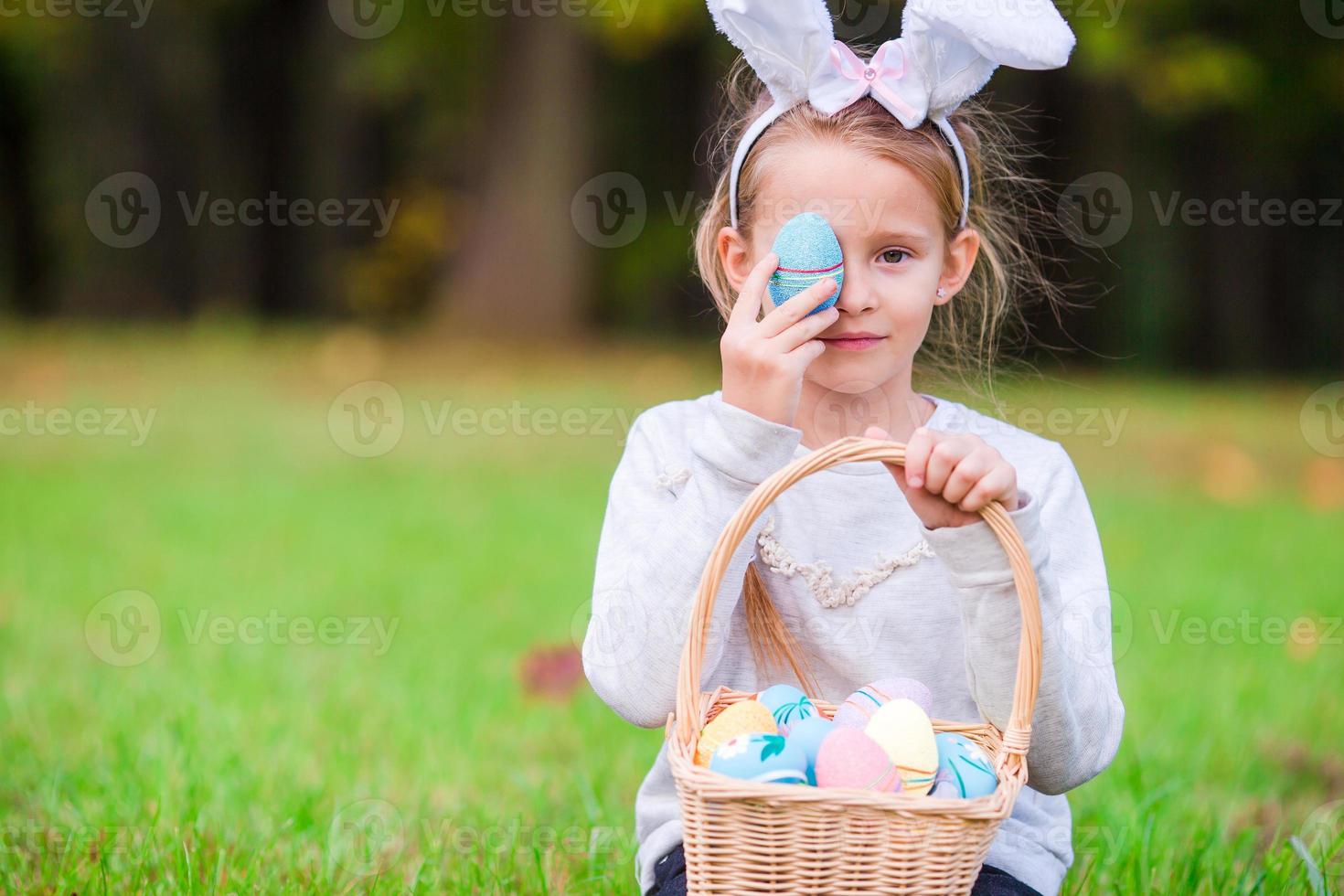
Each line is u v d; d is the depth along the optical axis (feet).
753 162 8.74
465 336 48.60
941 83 8.54
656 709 8.11
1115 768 13.42
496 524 24.39
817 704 8.05
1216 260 53.11
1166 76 39.19
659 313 58.13
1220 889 10.41
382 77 53.78
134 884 10.40
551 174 48.42
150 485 26.78
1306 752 14.07
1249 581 20.77
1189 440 32.96
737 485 7.77
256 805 12.22
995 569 7.25
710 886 6.66
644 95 56.80
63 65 59.57
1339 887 10.60
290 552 22.34
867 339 8.29
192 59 61.98
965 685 8.44
